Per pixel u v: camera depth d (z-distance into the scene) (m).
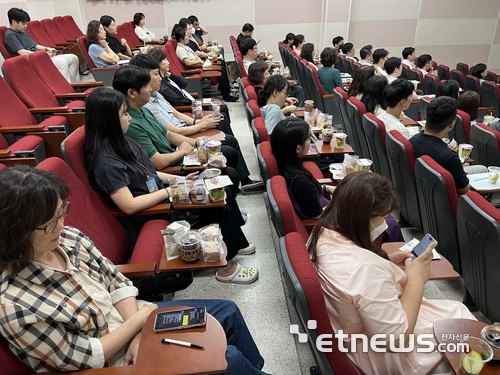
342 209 1.16
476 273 1.58
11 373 0.88
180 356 0.96
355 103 3.05
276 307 1.92
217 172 2.03
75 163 1.65
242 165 3.04
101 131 1.72
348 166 2.33
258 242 2.47
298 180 1.82
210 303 1.36
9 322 0.87
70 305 0.99
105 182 1.70
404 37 8.75
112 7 7.99
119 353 1.12
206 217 1.97
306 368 1.58
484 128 2.76
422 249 1.36
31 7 6.60
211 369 0.92
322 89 4.49
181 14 8.23
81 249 1.18
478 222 1.42
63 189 0.93
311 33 8.62
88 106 1.71
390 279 1.09
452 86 3.41
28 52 4.52
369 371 1.12
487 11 8.61
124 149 1.78
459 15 8.59
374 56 5.52
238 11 8.31
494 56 9.06
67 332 0.96
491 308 1.57
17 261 0.89
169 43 4.81
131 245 1.88
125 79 2.12
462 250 1.65
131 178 1.81
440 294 2.00
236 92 6.12
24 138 2.51
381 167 2.71
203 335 1.02
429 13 8.55
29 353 0.90
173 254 1.50
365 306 1.04
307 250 1.16
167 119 2.82
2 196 0.82
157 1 8.03
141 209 1.75
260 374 1.20
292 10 8.38
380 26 8.60
